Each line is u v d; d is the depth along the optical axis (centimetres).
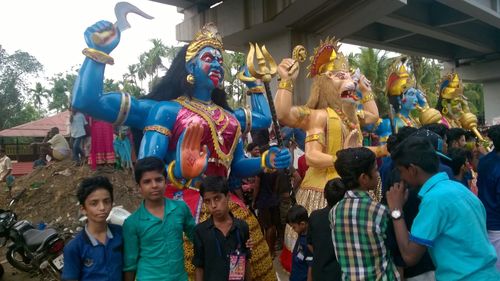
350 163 253
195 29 1221
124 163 822
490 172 376
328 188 287
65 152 1004
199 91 418
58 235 518
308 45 1117
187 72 415
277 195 598
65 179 795
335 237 247
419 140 246
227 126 412
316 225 281
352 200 246
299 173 592
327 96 516
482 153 650
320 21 1066
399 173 270
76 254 256
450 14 1539
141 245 274
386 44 1795
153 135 382
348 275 239
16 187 811
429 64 2666
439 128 496
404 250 231
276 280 411
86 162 836
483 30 1925
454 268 225
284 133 659
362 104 612
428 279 260
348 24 1100
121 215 440
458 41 1814
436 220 226
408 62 2441
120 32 368
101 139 802
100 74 361
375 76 2206
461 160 394
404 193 249
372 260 236
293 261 365
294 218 357
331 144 491
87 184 260
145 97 426
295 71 494
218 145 401
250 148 632
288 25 1074
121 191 764
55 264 507
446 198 227
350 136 475
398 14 1437
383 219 238
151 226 273
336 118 499
